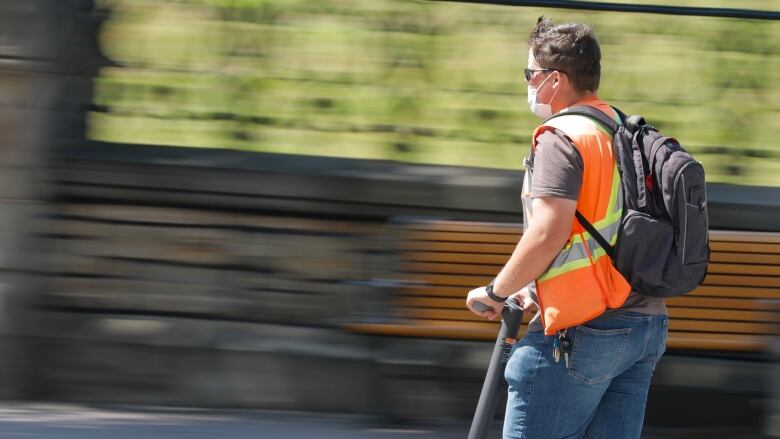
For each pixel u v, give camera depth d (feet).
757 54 57.62
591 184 35.09
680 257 35.29
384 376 57.72
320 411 58.49
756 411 56.75
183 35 58.08
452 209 56.85
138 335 58.70
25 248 58.03
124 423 56.65
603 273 35.47
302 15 58.08
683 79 58.23
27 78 56.70
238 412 58.65
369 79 58.34
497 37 58.08
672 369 56.44
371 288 57.16
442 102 58.29
